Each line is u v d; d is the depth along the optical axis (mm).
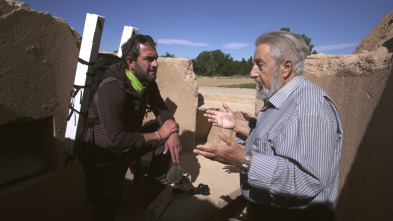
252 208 1654
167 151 2516
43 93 2459
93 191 2242
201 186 2953
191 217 2582
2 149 2469
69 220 2934
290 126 1327
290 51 1443
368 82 2031
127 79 2008
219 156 1403
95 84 2102
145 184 2873
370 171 1807
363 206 1834
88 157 2107
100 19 2139
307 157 1237
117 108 1913
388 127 1655
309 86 1395
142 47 1994
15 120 2211
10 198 2273
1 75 2070
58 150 2676
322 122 1247
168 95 4320
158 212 2641
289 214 1460
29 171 2477
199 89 11703
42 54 2426
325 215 1437
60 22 2605
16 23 2160
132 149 2064
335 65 2854
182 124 4316
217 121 2145
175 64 4219
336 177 1409
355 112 2172
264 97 1604
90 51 2137
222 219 3020
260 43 1543
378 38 3264
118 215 3494
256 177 1341
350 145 2191
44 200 2584
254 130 1653
